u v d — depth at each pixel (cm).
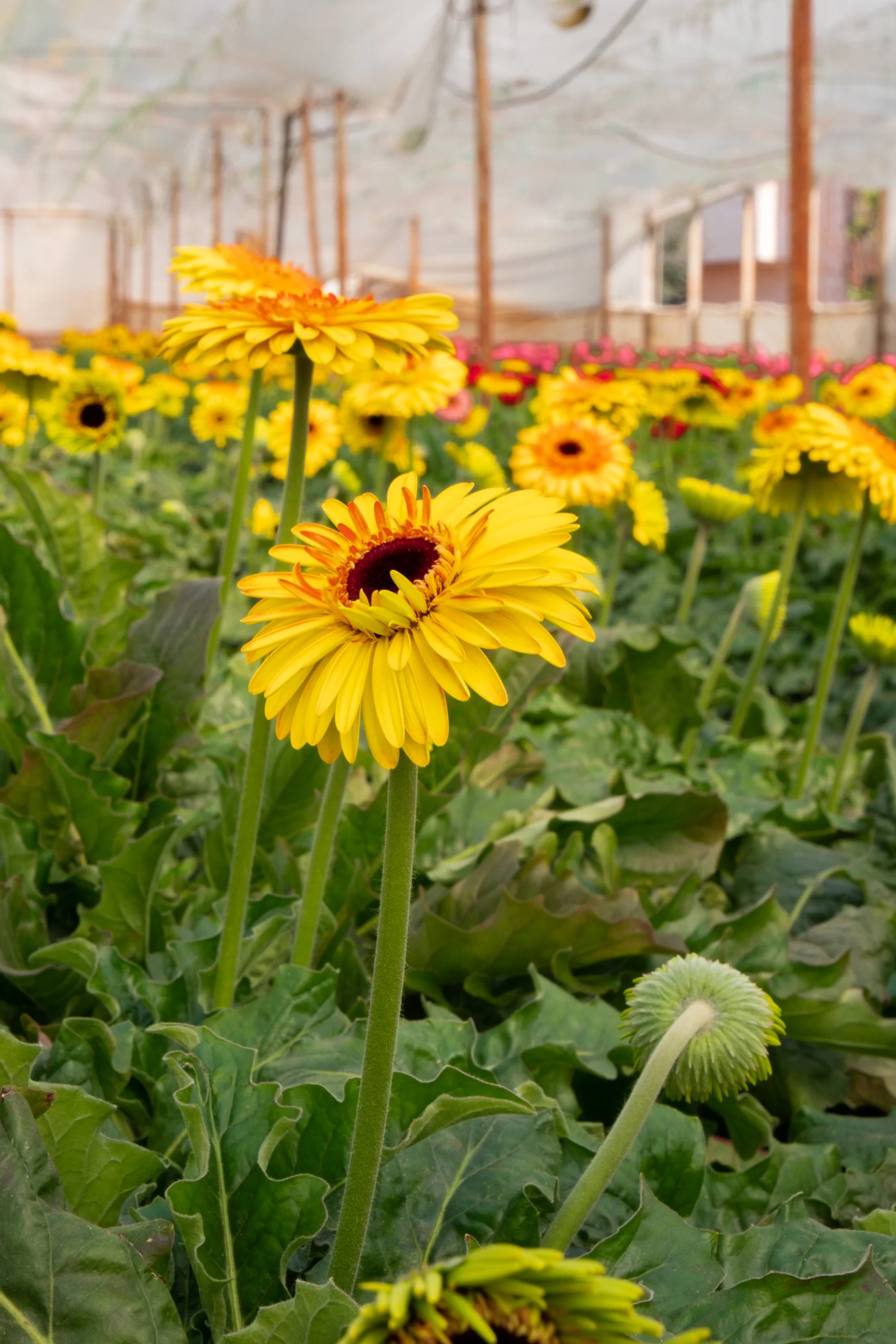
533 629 85
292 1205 115
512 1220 119
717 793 229
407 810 89
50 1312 97
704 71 1948
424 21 1723
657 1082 95
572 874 205
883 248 2534
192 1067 124
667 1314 111
